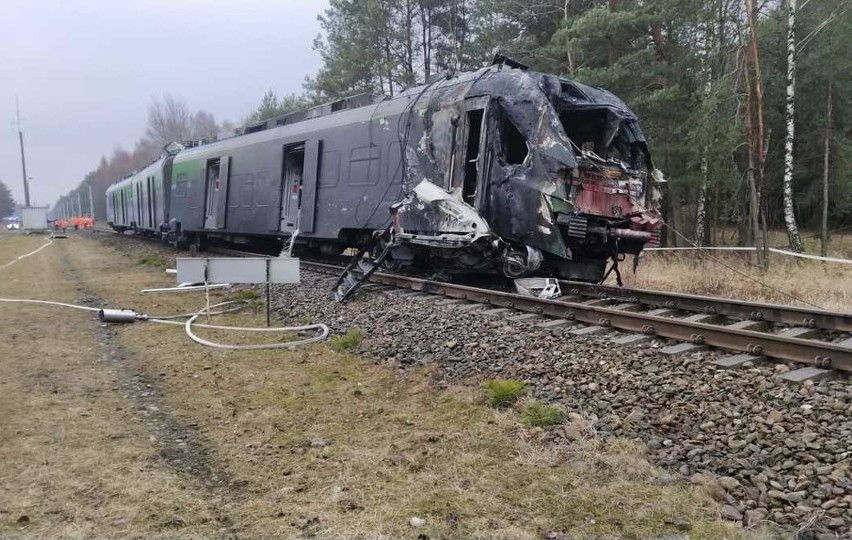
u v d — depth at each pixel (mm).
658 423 4715
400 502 3820
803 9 19953
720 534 3428
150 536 3426
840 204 24312
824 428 4270
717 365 5602
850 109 22094
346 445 4719
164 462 4426
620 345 6418
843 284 11953
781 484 3809
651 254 17859
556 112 10055
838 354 5309
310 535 3459
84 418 5285
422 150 11305
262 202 17094
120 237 38562
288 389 6148
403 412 5434
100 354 7641
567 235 9578
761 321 7680
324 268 14156
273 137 16734
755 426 4414
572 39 18031
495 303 8938
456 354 6824
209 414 5453
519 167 9758
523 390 5594
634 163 10812
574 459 4359
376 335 8023
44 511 3676
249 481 4129
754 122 18656
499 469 4266
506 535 3449
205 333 8812
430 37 29594
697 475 3996
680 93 18359
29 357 7355
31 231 58156
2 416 5273
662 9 17312
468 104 10453
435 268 11547
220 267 8789
